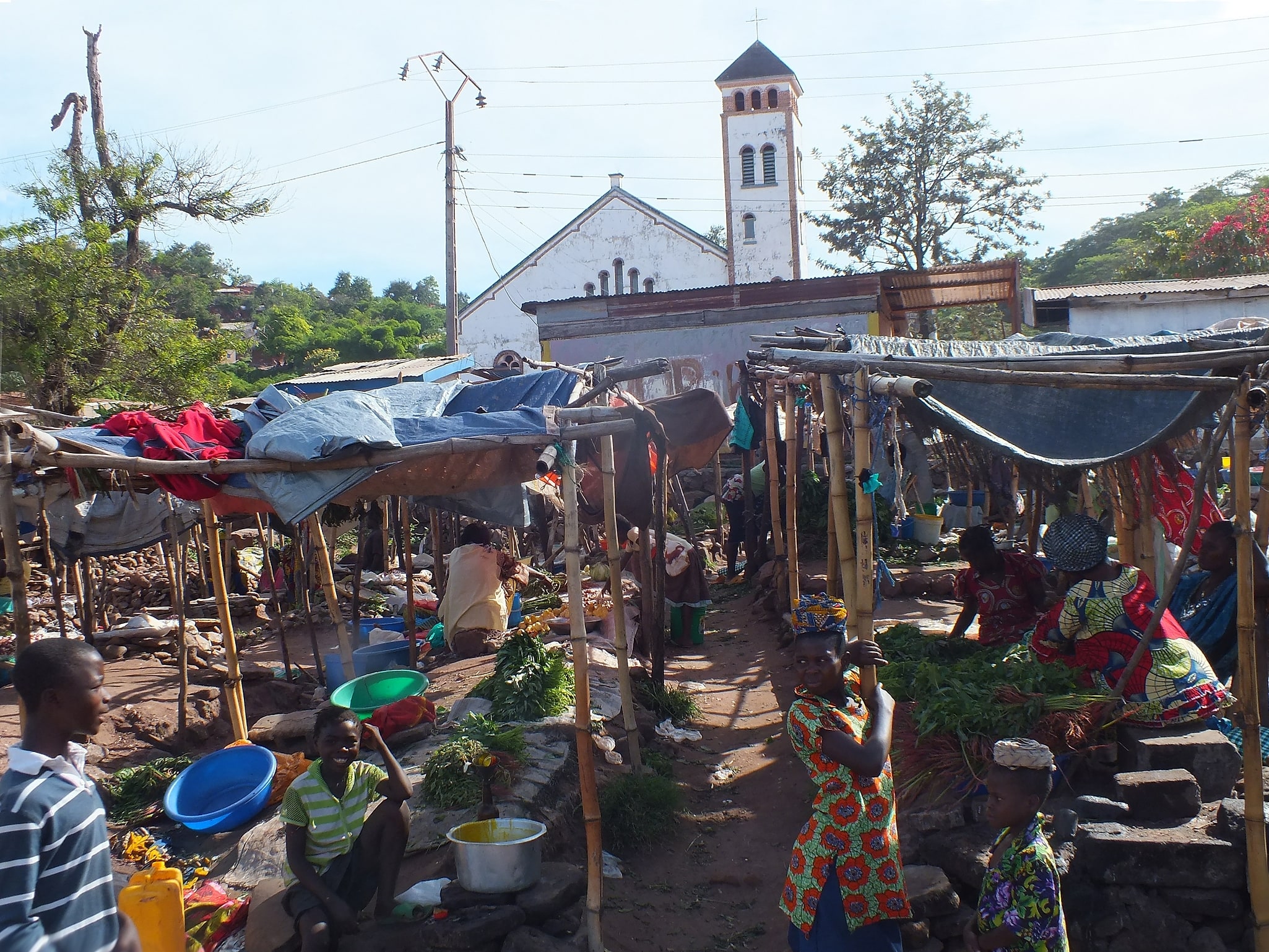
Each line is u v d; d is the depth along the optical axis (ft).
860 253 117.70
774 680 28.68
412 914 14.33
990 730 15.70
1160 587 22.17
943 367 14.56
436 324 282.77
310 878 13.82
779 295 70.28
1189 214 114.11
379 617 39.47
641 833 18.38
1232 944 13.61
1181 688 15.52
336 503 21.76
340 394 18.63
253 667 30.09
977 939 11.35
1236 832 13.74
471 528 32.22
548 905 14.39
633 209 128.26
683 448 28.50
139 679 30.04
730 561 45.32
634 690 25.27
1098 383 13.91
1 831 7.76
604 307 73.15
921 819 15.10
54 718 8.68
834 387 16.53
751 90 132.67
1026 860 10.94
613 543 21.25
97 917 8.23
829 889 11.52
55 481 18.02
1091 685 16.56
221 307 266.77
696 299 71.87
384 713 21.42
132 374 61.98
